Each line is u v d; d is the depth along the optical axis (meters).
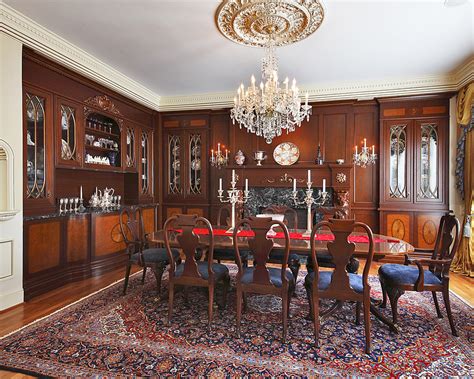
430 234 4.42
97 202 4.29
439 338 2.23
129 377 1.76
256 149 5.12
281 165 4.86
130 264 3.11
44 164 3.31
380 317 2.38
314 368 1.86
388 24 2.86
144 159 5.29
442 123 4.39
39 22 2.90
